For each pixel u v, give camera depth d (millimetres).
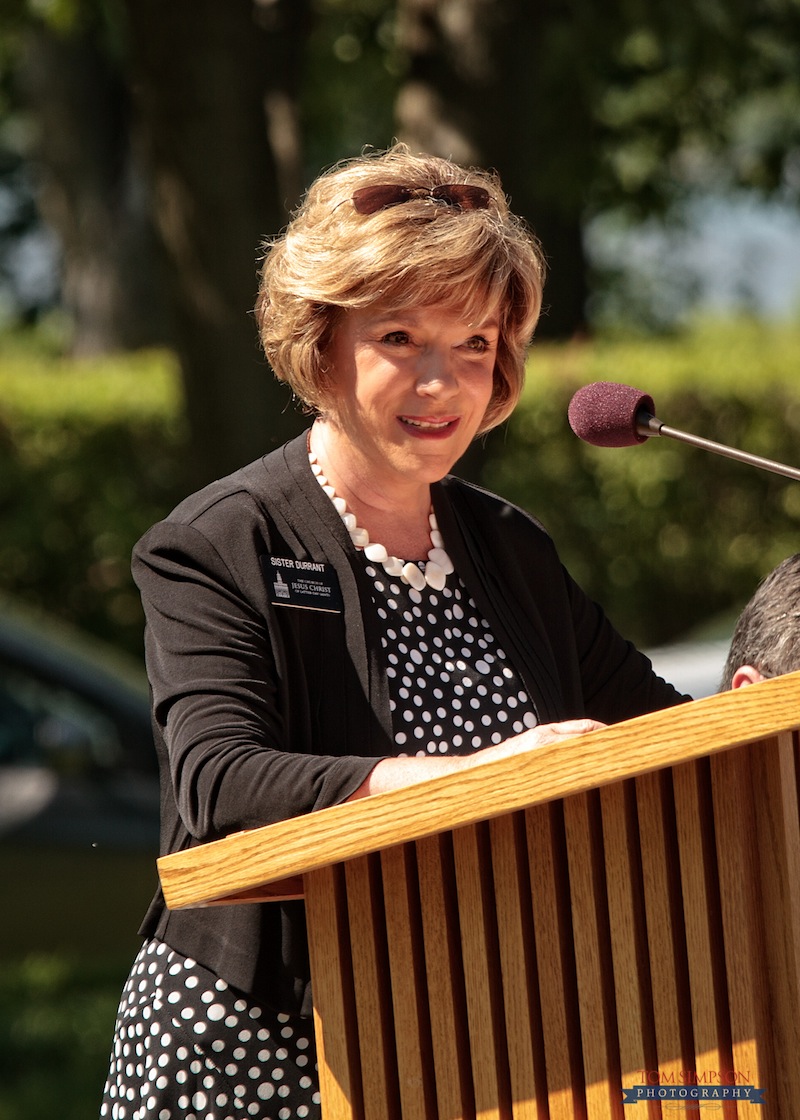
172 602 6043
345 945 5039
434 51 24984
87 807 19938
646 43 31500
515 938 4781
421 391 6137
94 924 19781
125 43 26094
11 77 55188
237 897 5191
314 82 38562
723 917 4520
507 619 6684
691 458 41094
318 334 6250
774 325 60375
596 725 4754
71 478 38219
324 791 5117
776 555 41594
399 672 6285
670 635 41969
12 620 20922
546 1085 4785
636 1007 4613
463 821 4340
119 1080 6156
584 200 31828
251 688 5828
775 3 31141
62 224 56875
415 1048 4887
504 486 40844
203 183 22375
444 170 6449
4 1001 18453
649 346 45281
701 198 48938
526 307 6496
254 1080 5883
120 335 56625
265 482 6395
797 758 4645
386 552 6484
